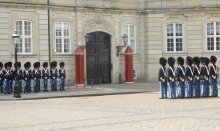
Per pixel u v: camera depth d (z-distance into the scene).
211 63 37.97
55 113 26.94
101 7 53.16
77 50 50.12
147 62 54.97
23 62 47.84
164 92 36.16
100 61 53.66
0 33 46.62
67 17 51.09
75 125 21.75
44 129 20.78
